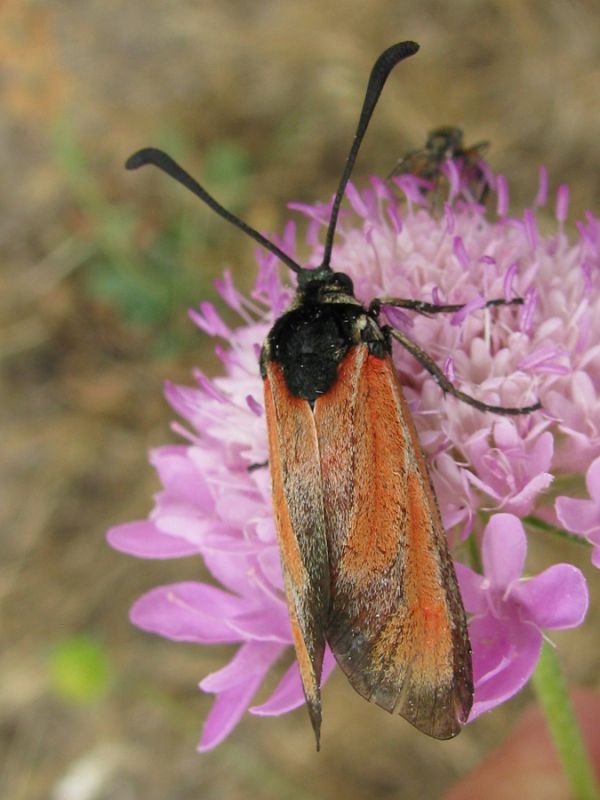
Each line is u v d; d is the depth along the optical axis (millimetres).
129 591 115
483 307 57
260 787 108
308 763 107
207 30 144
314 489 51
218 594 60
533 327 58
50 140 137
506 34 132
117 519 118
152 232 124
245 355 63
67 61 147
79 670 89
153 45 147
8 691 113
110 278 121
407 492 50
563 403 56
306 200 128
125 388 122
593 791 70
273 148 132
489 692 52
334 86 130
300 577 51
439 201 64
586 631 105
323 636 50
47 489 121
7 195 136
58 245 129
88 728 112
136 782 110
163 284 120
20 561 118
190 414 65
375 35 136
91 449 121
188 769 109
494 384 56
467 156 65
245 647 58
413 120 128
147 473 119
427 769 105
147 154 59
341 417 51
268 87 137
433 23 135
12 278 130
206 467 62
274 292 62
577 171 125
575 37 131
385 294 60
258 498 60
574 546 100
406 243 61
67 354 126
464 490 55
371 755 106
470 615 54
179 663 111
